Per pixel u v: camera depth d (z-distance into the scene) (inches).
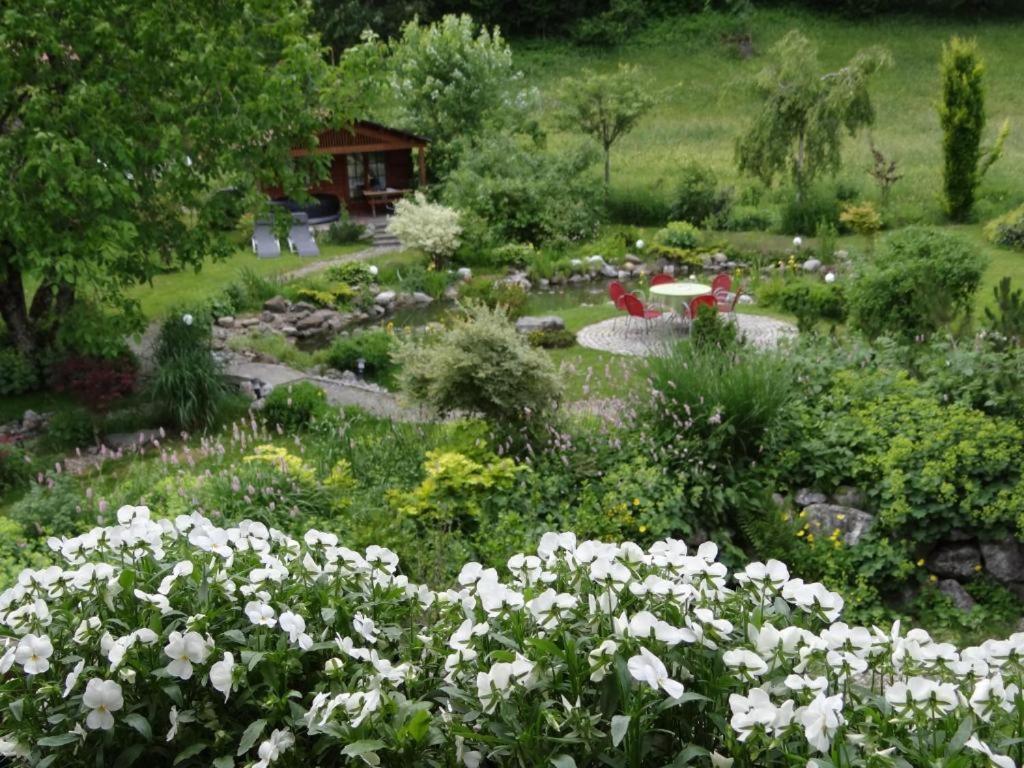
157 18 428.1
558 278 782.5
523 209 888.9
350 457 314.0
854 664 101.5
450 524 256.8
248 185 490.3
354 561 128.3
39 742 102.0
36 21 398.6
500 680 96.2
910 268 454.6
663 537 266.4
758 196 986.1
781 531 270.8
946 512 266.1
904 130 1256.8
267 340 564.4
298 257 834.2
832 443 297.0
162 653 109.8
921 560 266.5
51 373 477.4
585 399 418.6
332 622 119.1
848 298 493.0
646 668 91.2
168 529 134.5
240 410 437.7
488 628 108.4
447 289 740.7
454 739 101.7
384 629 123.9
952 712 94.4
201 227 478.9
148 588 119.4
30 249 397.4
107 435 416.5
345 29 1552.7
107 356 459.2
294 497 274.8
